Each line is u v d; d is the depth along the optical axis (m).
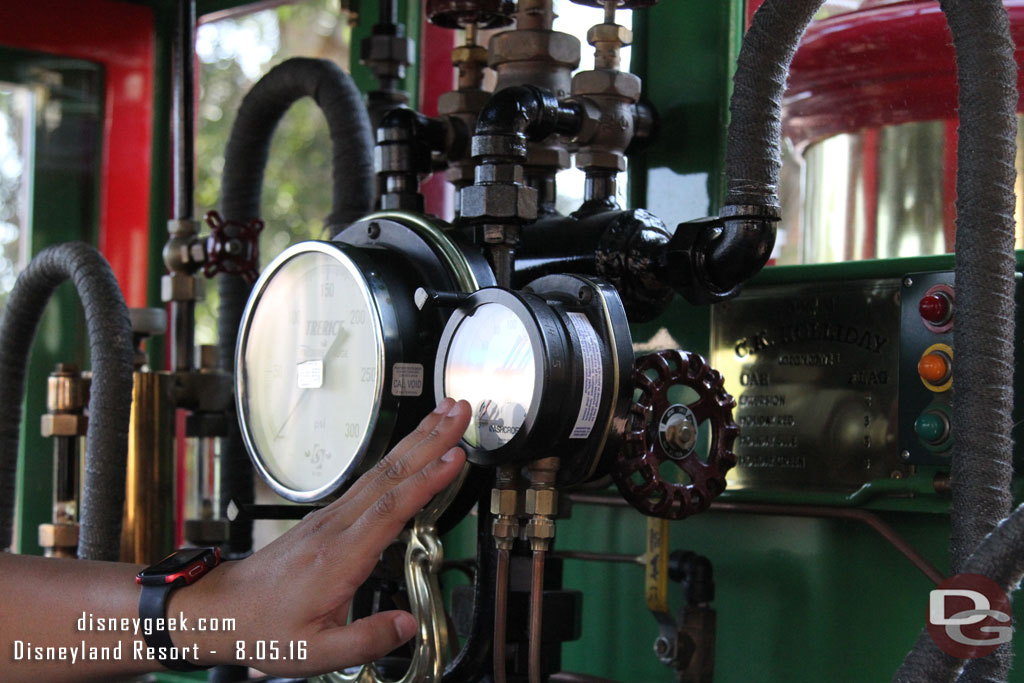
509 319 0.91
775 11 0.97
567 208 1.43
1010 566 0.78
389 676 1.08
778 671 1.21
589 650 1.37
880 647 1.14
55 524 1.48
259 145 1.55
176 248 1.54
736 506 1.21
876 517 1.11
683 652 1.20
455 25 1.26
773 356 1.22
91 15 1.90
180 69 1.57
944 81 1.17
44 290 1.38
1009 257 0.87
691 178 1.32
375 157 1.20
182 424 1.99
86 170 1.92
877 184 1.23
